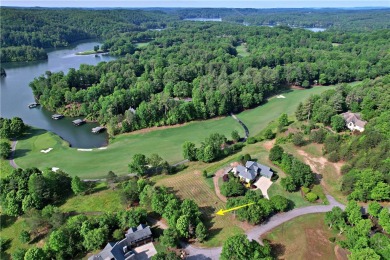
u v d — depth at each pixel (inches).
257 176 3809.1
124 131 5541.3
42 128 5836.6
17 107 6914.4
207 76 7593.5
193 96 6550.2
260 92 6806.1
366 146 3917.3
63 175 3784.5
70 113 6456.7
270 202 3166.8
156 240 2920.8
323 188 3590.1
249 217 3019.2
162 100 5738.2
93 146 5137.8
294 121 5492.1
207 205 3380.9
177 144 5002.5
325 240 2864.2
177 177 3927.2
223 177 3782.0
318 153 4244.6
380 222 2849.4
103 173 4195.4
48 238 2901.1
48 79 7450.8
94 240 2768.2
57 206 3501.5
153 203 3174.2
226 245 2564.0
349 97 5620.1
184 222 2847.0
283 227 3034.0
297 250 2763.3
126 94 6225.4
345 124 4950.8
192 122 5856.3
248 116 6131.9
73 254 2790.4
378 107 5132.9
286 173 3821.4
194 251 2787.9
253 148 4571.9
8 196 3395.7
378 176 3225.9
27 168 4010.8
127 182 3688.5
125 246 2746.1
